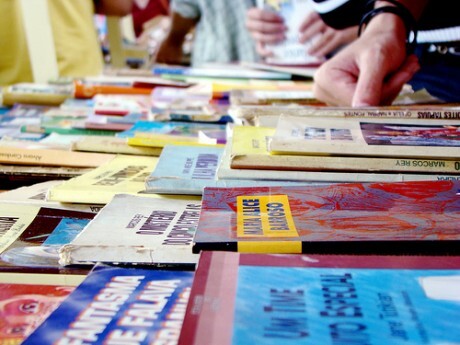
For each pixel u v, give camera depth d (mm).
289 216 526
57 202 694
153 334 369
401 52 1099
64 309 400
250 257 435
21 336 404
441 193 572
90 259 496
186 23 2770
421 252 452
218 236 477
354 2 1809
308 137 666
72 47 2355
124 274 464
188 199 658
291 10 2111
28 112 1466
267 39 2207
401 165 628
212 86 1662
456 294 372
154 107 1348
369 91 1011
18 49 2150
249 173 641
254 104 1267
